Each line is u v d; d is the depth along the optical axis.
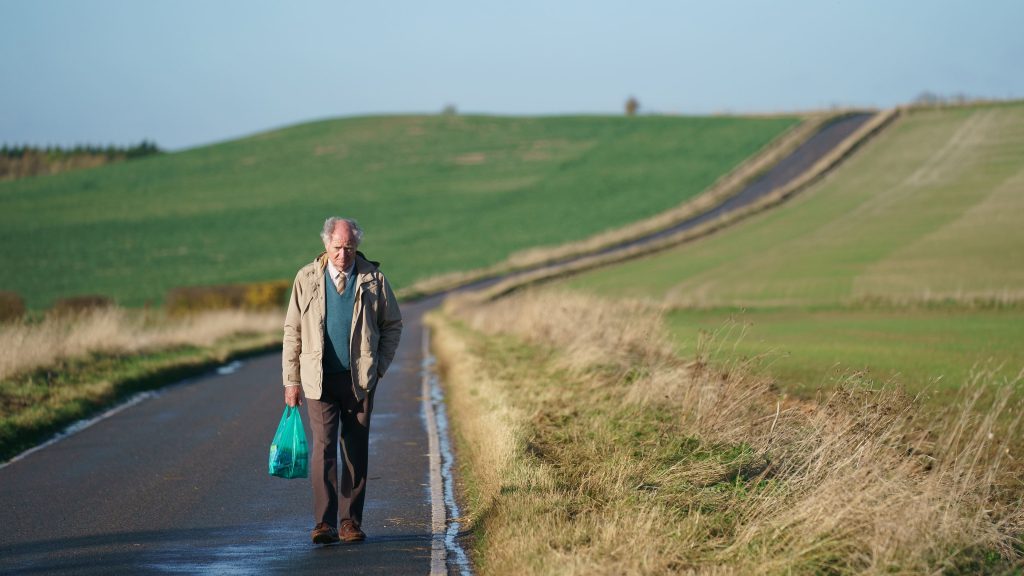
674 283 88.31
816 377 26.67
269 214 159.25
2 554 12.17
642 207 150.88
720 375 18.67
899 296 62.62
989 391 23.67
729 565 10.34
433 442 20.61
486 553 11.68
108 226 151.50
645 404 19.53
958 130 171.25
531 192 169.38
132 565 11.63
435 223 152.25
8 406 23.41
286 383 13.02
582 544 11.09
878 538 10.44
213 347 45.28
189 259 126.69
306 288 12.90
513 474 14.32
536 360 30.19
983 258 82.38
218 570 11.41
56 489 16.20
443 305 91.94
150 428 22.98
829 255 94.50
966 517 11.73
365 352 12.86
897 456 13.30
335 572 11.34
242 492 16.00
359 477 13.05
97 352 34.75
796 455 14.03
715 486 13.51
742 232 121.12
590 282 96.00
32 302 97.25
